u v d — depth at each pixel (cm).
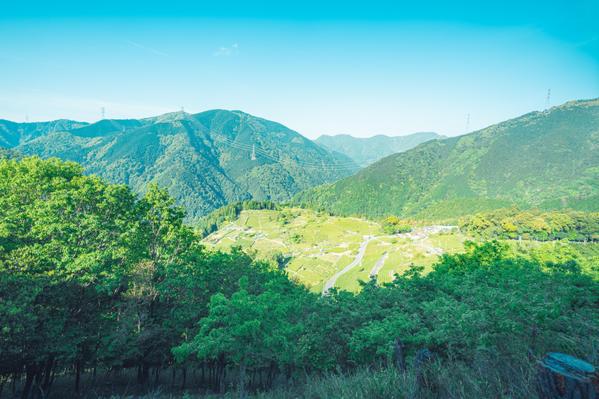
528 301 1145
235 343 1581
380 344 1389
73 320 2028
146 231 2762
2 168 2489
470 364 676
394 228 18112
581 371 350
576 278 1597
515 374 526
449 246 12644
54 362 2231
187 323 2462
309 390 874
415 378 597
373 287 2012
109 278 2069
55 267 1983
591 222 12050
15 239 2050
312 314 1903
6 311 1540
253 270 3048
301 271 12612
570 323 859
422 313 1571
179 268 2461
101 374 3119
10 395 2222
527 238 12875
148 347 2362
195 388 2777
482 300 1279
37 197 2467
